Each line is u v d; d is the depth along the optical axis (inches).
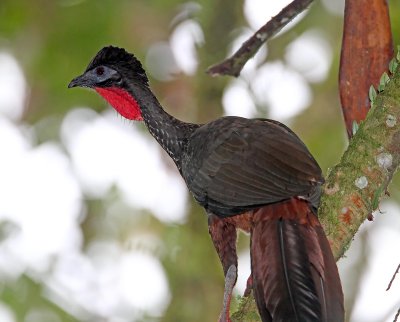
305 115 570.3
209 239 517.3
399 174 522.9
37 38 571.2
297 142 318.0
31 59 573.6
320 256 282.7
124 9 564.7
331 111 569.0
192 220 523.2
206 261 511.2
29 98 577.0
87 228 550.3
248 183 311.0
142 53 577.9
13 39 576.4
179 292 504.4
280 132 323.6
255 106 539.2
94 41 562.9
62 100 571.2
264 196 301.3
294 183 299.6
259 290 282.8
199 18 556.7
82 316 496.7
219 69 377.7
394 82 309.3
